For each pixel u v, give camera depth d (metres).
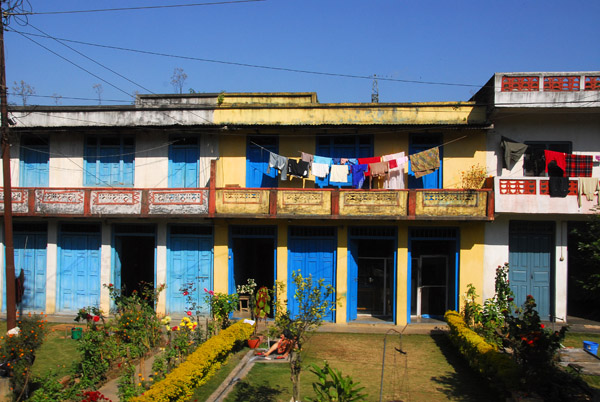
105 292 17.11
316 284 16.55
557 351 10.71
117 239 17.58
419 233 16.36
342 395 7.77
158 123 17.00
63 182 17.58
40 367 11.65
